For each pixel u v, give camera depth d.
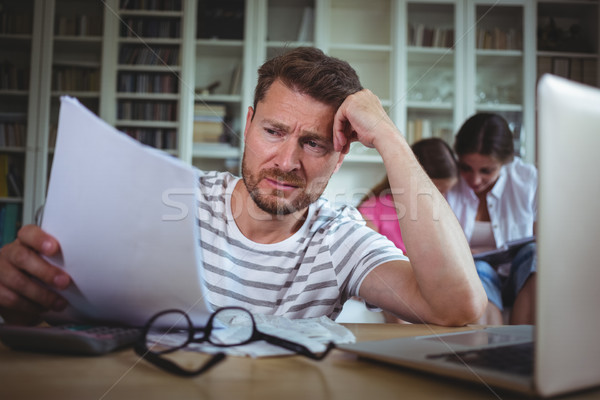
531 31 3.26
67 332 0.44
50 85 3.10
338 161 0.91
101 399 0.31
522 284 1.44
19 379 0.36
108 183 0.44
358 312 1.68
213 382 0.36
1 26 3.10
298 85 0.83
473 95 3.27
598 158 0.31
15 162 3.12
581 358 0.30
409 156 0.76
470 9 3.27
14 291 0.52
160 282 0.47
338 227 0.93
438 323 0.70
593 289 0.31
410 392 0.34
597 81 3.27
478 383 0.33
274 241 0.93
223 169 3.28
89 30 3.15
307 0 3.29
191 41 3.18
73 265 0.48
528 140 3.23
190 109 3.18
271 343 0.48
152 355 0.41
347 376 0.38
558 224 0.29
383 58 3.40
